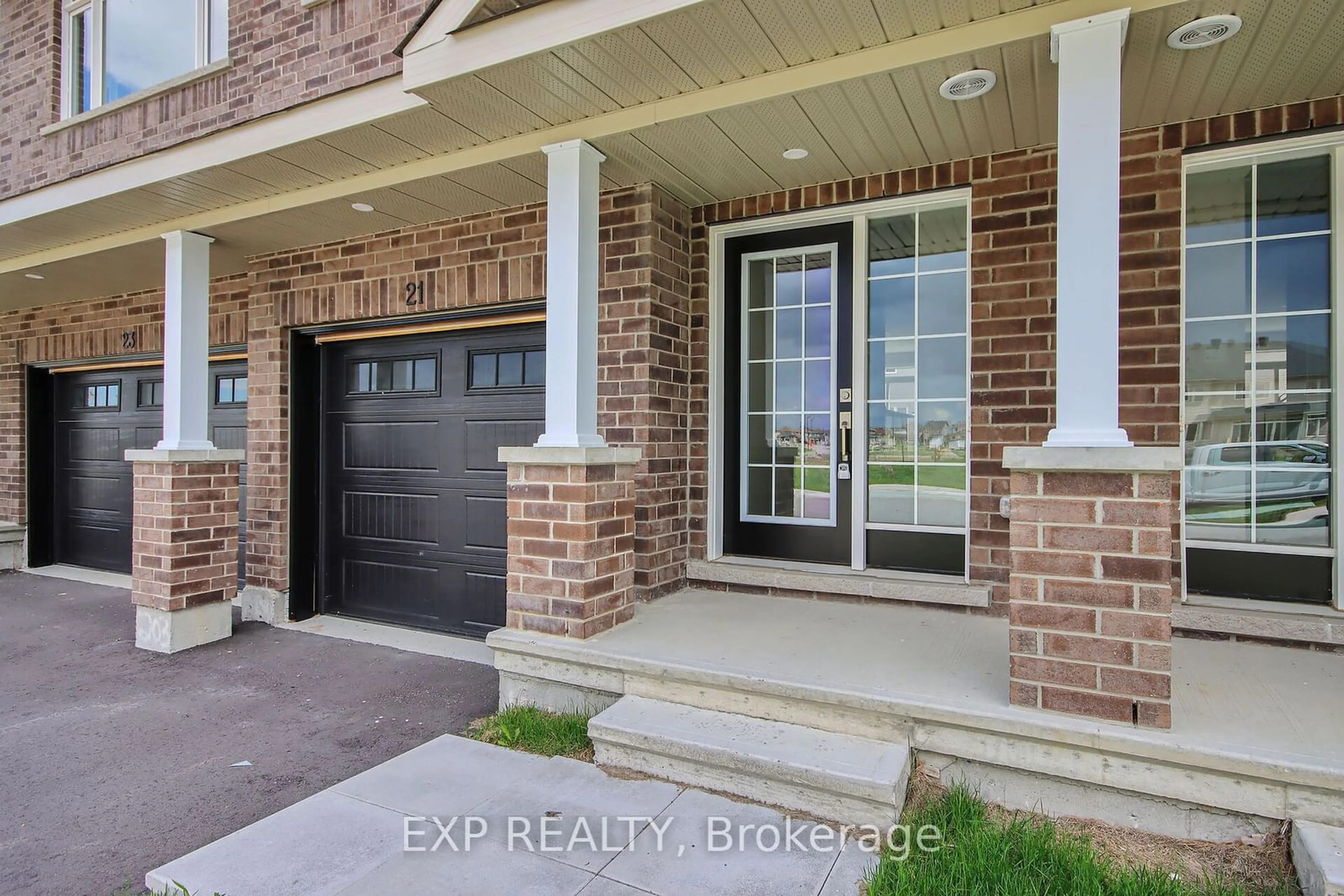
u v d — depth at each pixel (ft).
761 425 14.44
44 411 25.32
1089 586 7.93
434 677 13.87
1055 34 8.24
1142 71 9.33
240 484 20.21
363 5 13.79
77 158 17.95
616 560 11.71
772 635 11.16
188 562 15.76
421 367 17.19
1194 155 10.81
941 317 12.92
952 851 7.43
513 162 12.25
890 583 12.67
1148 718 7.68
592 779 9.27
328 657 15.08
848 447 13.60
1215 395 11.09
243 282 19.69
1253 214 10.89
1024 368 11.85
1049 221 11.69
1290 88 9.82
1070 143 8.18
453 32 9.89
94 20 18.65
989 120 10.75
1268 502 10.85
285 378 17.90
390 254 16.33
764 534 14.39
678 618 12.14
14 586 22.22
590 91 10.41
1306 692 8.64
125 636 16.71
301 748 10.77
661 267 13.67
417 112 11.06
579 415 11.39
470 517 16.52
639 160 12.24
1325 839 6.77
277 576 17.80
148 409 22.99
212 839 8.38
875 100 10.07
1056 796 8.12
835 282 13.71
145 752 10.64
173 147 13.62
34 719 11.91
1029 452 8.11
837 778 8.03
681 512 14.39
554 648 10.79
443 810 8.60
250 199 14.94
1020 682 8.27
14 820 8.77
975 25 8.70
